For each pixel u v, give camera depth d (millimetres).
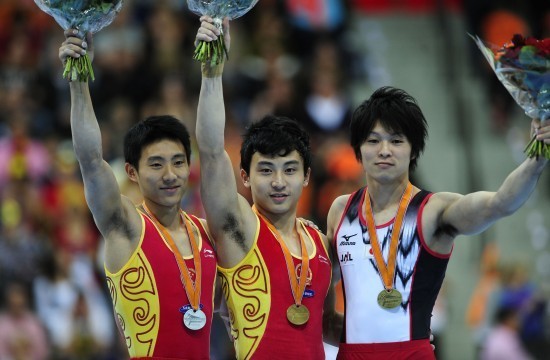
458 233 14414
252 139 14742
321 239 15125
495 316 27234
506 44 14039
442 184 32656
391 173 14445
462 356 28281
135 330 14117
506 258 30359
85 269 26203
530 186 13547
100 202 13852
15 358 24312
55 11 13523
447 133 34281
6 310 24688
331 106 31750
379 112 14445
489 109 35000
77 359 24812
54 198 28094
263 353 14375
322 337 15609
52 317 25078
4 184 28047
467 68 36094
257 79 32281
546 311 27062
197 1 14000
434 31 37375
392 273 14492
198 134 14125
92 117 13609
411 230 14539
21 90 30812
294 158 14641
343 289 14844
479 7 35562
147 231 14250
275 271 14539
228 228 14438
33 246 25719
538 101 13703
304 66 32688
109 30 32500
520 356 26406
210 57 13945
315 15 34969
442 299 27609
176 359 14117
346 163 29078
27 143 28953
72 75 13500
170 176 14258
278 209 14617
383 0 38125
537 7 35531
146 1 33719
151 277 14117
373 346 14414
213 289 14555
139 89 31438
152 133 14383
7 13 33281
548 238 32094
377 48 36531
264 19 34219
